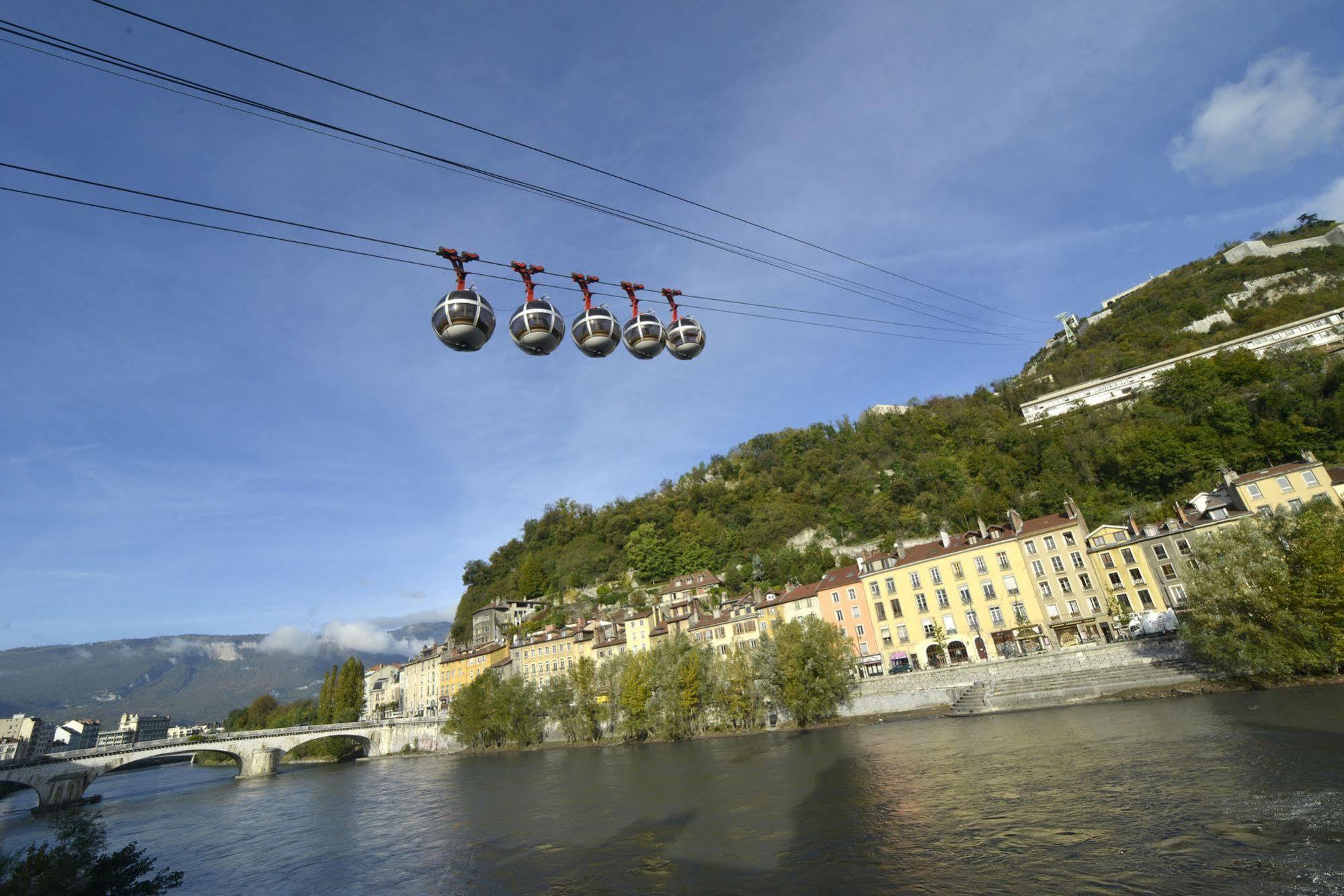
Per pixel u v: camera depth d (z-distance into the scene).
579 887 24.73
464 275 13.95
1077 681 57.22
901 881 20.05
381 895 27.80
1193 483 92.75
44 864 20.11
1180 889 16.50
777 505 158.00
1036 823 23.58
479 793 54.59
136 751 96.69
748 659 75.62
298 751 142.00
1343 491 65.44
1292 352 113.38
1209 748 30.81
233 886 32.78
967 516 120.75
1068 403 150.75
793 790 36.44
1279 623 46.62
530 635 129.50
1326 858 17.09
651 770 53.56
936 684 64.88
